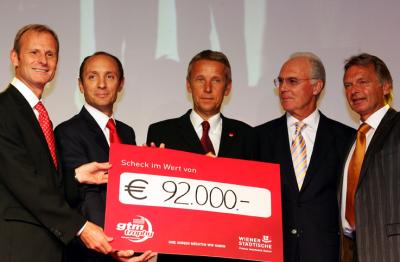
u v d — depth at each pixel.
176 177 3.58
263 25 4.61
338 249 3.90
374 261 3.60
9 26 4.42
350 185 3.86
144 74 4.49
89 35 4.48
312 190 3.96
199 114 4.10
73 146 3.75
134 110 4.45
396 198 3.61
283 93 4.15
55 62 3.62
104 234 3.38
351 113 4.54
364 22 4.65
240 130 4.08
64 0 4.49
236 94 4.54
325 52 4.61
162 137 4.05
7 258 3.25
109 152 3.61
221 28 4.59
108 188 3.48
